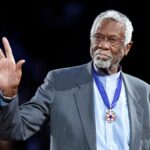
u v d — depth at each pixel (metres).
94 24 8.23
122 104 8.54
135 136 8.34
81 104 8.28
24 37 22.19
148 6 22.72
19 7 22.45
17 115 7.67
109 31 8.06
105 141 8.18
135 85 8.88
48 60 22.19
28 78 21.03
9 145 17.31
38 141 19.34
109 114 8.34
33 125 8.16
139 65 22.53
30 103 8.34
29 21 22.39
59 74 8.62
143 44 22.59
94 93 8.51
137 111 8.56
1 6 22.39
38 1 22.58
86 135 8.07
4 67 7.48
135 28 22.73
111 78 8.65
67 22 22.56
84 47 22.52
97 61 8.10
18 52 21.62
